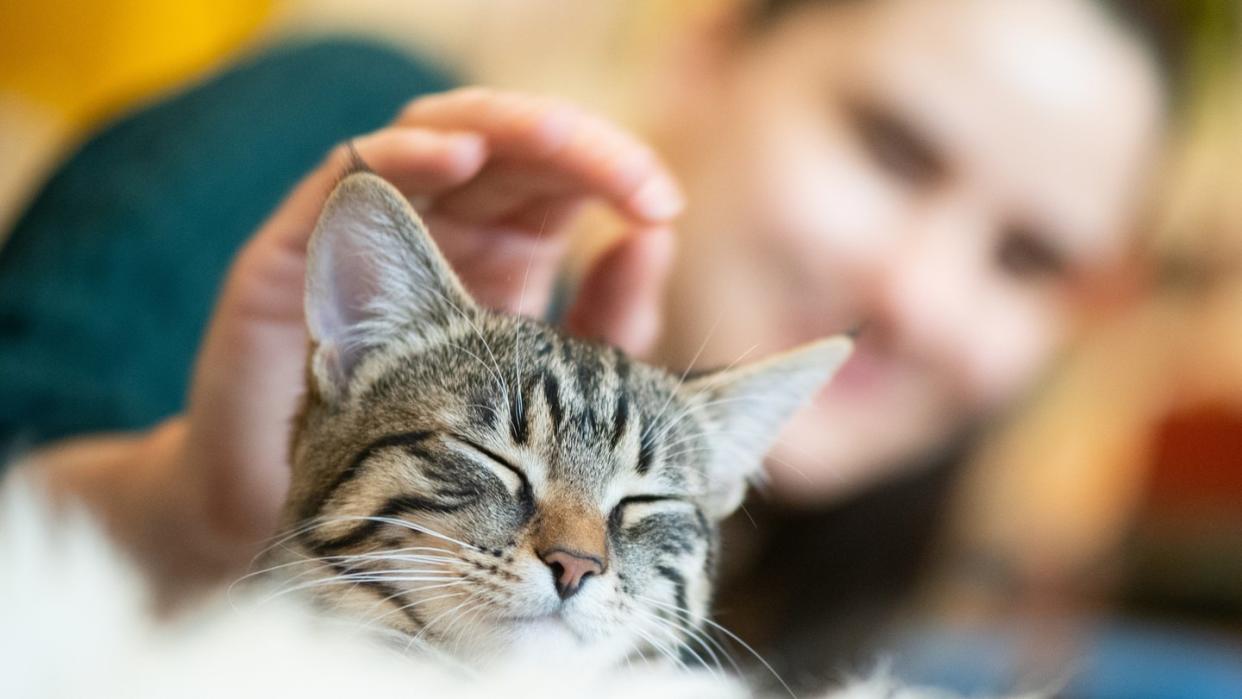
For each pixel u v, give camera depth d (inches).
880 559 21.5
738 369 15.8
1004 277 20.5
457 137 14.3
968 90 19.6
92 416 17.2
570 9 26.4
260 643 12.9
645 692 14.0
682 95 21.7
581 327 16.3
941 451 21.6
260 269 14.6
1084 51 19.7
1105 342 23.8
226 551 15.3
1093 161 20.0
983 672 20.3
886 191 20.0
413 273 14.6
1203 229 24.9
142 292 18.5
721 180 20.4
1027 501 25.0
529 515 14.1
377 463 14.1
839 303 20.1
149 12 30.2
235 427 14.9
